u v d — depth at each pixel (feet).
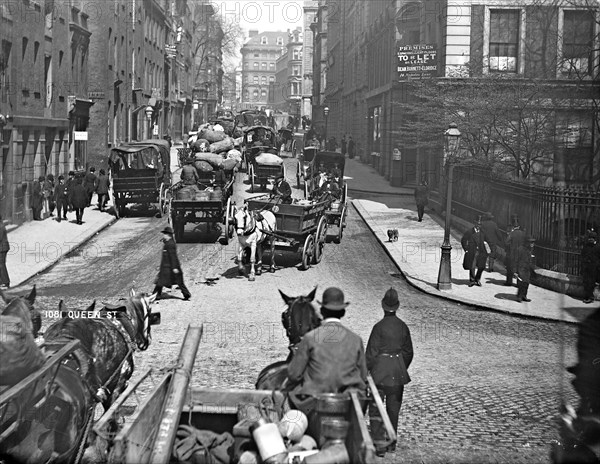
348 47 238.07
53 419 23.32
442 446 31.30
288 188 84.48
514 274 73.10
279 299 62.23
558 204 69.21
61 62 129.70
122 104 172.55
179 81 277.44
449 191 70.28
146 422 19.99
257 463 20.67
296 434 21.26
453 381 41.24
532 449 30.68
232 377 40.32
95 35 149.69
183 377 22.33
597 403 22.85
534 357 46.73
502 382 41.16
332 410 21.50
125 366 30.50
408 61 117.91
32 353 22.53
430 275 74.84
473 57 114.52
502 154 99.35
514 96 96.32
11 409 21.61
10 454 21.81
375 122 188.34
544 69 99.60
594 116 71.87
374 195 145.07
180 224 90.68
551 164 92.89
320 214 82.84
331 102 272.92
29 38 110.73
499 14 115.34
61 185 104.22
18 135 104.22
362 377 22.90
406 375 30.99
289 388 23.25
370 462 17.51
